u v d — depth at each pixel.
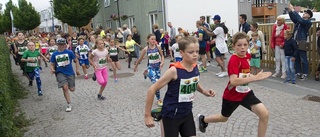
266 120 3.97
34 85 10.58
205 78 9.91
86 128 5.73
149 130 5.35
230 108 4.24
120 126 5.68
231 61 3.99
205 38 12.10
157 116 3.52
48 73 13.39
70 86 7.09
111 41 12.27
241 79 3.87
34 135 5.52
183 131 3.51
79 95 8.56
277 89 7.80
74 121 6.21
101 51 7.63
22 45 12.02
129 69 13.16
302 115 5.66
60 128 5.84
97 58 7.61
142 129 5.43
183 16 21.00
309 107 6.12
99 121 6.09
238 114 5.88
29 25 46.19
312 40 9.01
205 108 6.49
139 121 5.89
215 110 6.31
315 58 8.99
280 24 9.04
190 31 21.28
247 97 4.07
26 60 8.95
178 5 20.77
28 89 9.88
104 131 5.48
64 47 6.95
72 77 7.09
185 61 3.35
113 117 6.27
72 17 26.86
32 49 8.99
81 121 6.18
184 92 3.35
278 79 9.04
